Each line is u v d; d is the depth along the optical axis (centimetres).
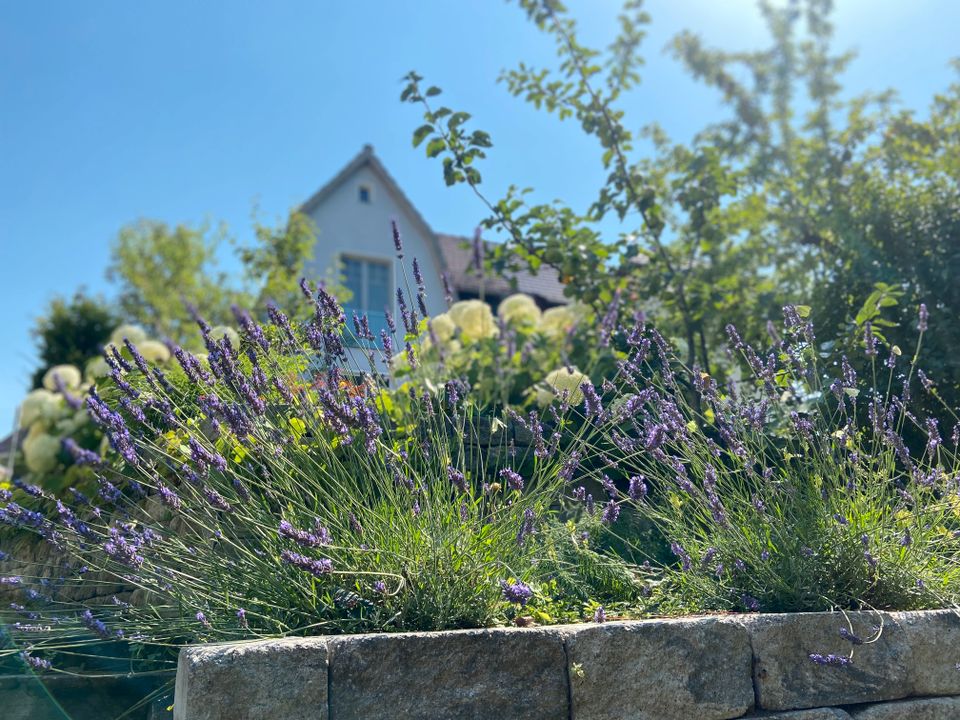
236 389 289
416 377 379
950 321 455
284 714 221
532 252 584
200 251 2075
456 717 237
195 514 312
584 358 563
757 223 639
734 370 511
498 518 297
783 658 275
